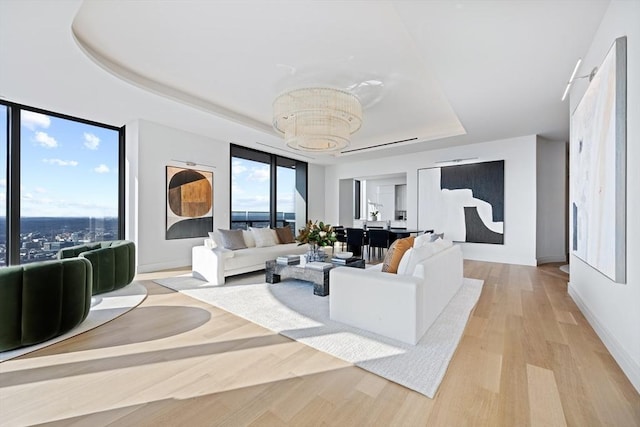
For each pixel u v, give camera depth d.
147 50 3.14
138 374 1.91
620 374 1.91
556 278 4.71
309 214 8.94
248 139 6.30
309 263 3.98
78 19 2.63
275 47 3.06
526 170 5.91
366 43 2.98
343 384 1.80
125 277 4.07
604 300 2.42
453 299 3.50
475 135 5.87
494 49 2.80
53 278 2.40
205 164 6.07
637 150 1.82
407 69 3.51
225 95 4.37
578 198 3.10
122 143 5.38
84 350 2.23
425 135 6.50
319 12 2.51
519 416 1.51
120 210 5.38
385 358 2.09
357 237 6.91
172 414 1.54
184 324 2.74
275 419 1.51
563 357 2.13
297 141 4.22
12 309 2.20
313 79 3.80
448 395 1.69
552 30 2.50
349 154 7.74
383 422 1.48
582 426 1.45
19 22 2.44
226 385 1.80
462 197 6.70
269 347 2.28
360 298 2.61
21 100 4.09
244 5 2.44
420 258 2.69
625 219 1.98
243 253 4.74
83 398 1.67
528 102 4.12
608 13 2.23
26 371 1.94
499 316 2.97
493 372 1.93
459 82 3.50
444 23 2.42
